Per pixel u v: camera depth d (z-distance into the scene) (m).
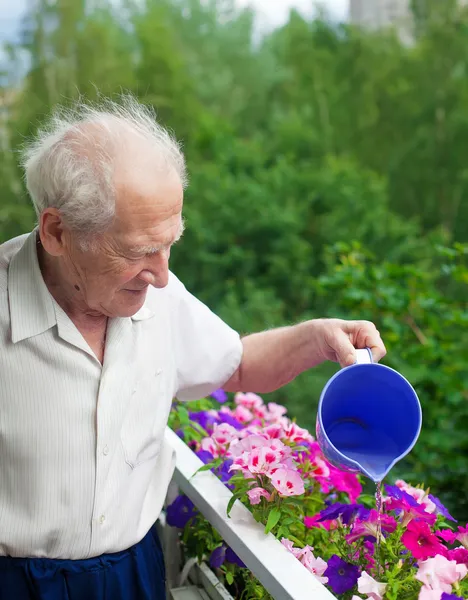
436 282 5.82
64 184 1.00
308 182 11.80
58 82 11.23
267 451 1.27
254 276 10.52
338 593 1.17
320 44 15.93
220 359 1.33
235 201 11.02
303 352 1.33
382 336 3.02
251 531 1.20
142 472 1.24
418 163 13.77
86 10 12.90
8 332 1.11
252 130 17.14
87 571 1.17
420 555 1.10
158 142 1.07
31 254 1.13
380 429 1.23
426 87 14.20
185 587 1.46
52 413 1.11
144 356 1.20
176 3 17.20
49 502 1.13
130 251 1.02
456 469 2.60
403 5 15.12
